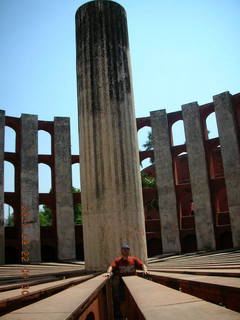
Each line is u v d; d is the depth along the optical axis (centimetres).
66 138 3023
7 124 2972
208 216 2677
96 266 991
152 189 2989
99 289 421
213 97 2841
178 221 2822
